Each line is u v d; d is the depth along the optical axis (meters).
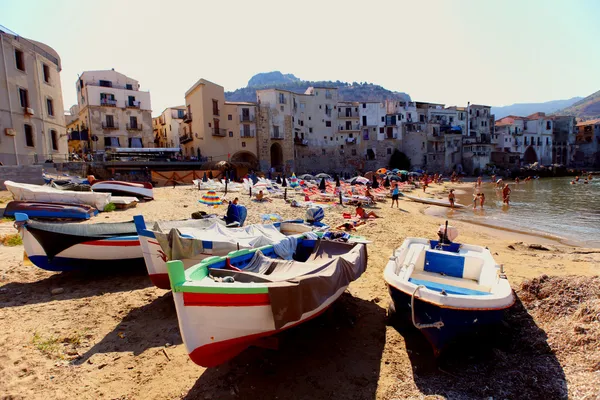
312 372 5.06
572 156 98.44
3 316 6.54
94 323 6.35
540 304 6.33
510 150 84.44
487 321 5.05
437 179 55.66
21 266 9.38
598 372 4.50
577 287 6.29
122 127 50.22
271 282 4.89
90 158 40.16
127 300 7.38
